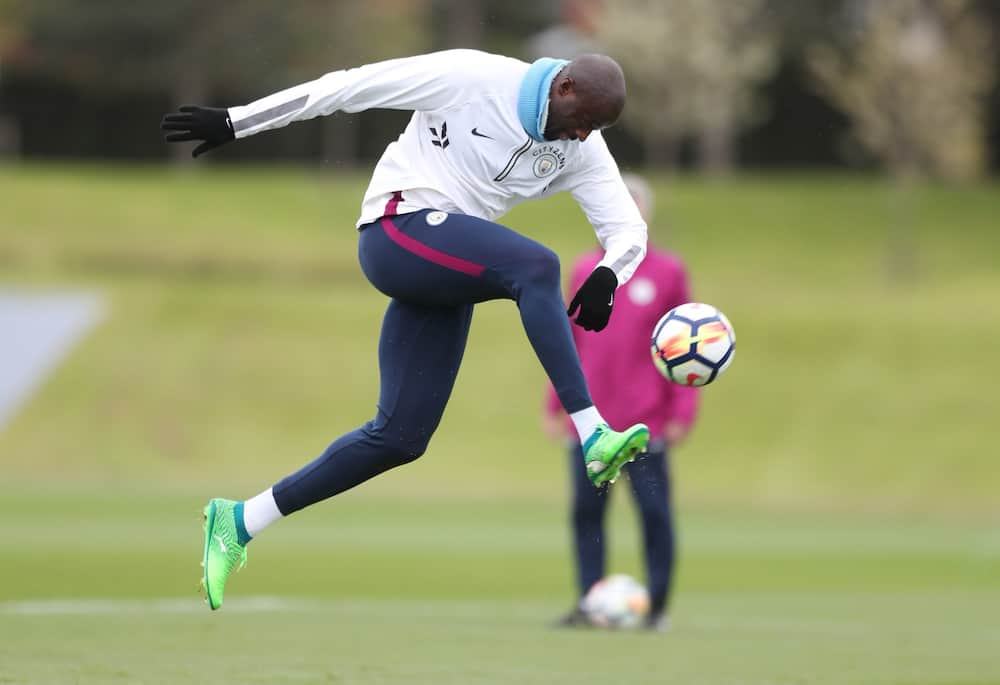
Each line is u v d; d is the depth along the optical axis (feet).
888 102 481.46
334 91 64.28
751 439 317.22
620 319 106.93
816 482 297.12
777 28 628.28
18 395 334.44
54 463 304.91
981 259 485.56
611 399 106.83
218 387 343.46
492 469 303.48
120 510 221.87
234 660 75.51
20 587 130.52
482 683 68.44
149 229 491.31
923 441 312.71
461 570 161.68
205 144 64.95
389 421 66.03
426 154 64.90
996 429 315.99
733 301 398.21
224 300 396.78
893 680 73.92
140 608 110.93
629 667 77.92
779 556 184.96
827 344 364.79
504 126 64.13
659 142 627.87
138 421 324.80
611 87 63.21
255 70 654.53
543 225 522.88
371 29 612.70
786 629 105.50
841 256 490.08
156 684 64.69
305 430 328.49
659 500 106.63
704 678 73.20
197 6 646.74
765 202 555.28
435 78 63.98
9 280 416.05
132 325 373.40
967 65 483.51
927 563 178.40
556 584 151.64
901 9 477.36
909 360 353.31
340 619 104.42
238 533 67.10
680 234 513.86
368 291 421.18
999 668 80.48
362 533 200.85
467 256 62.69
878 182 607.78
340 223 533.96
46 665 71.26
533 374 351.05
